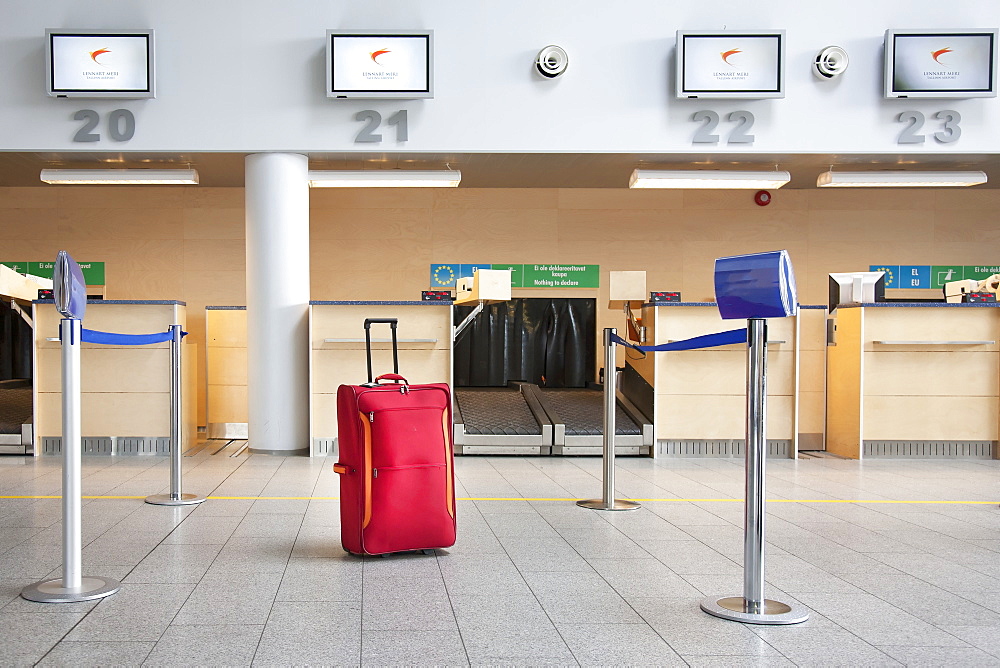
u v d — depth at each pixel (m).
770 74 7.47
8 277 7.52
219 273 10.62
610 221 10.91
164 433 7.47
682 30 7.51
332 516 4.72
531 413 8.05
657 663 2.49
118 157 7.71
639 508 5.08
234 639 2.67
